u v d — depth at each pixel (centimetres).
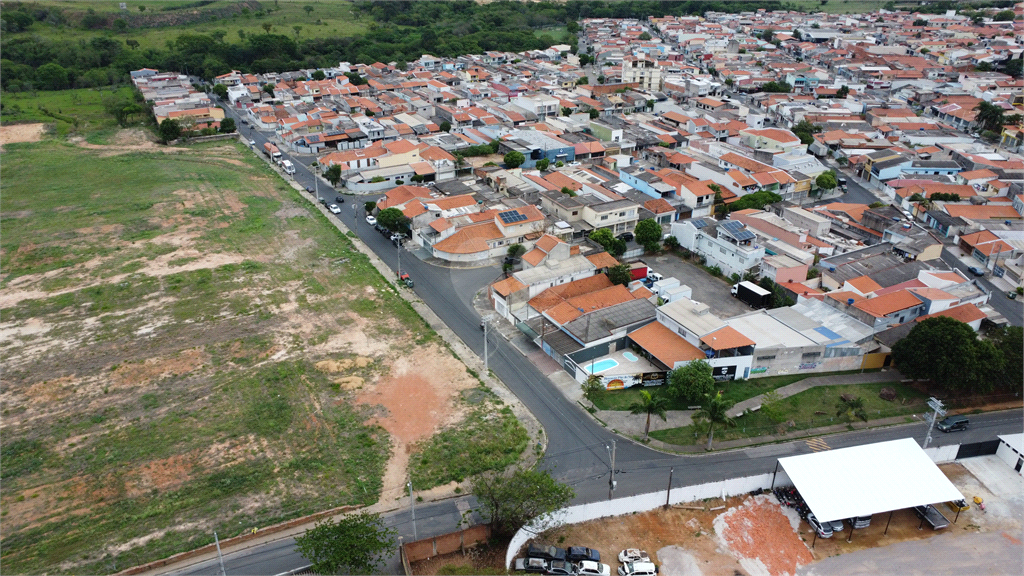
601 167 17488
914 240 12400
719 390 8775
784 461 6950
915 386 8938
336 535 5753
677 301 10025
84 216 14050
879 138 19612
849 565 6216
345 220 14412
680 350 9106
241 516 6606
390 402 8406
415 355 9469
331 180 16288
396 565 6078
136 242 12862
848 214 14075
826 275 11281
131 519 6544
